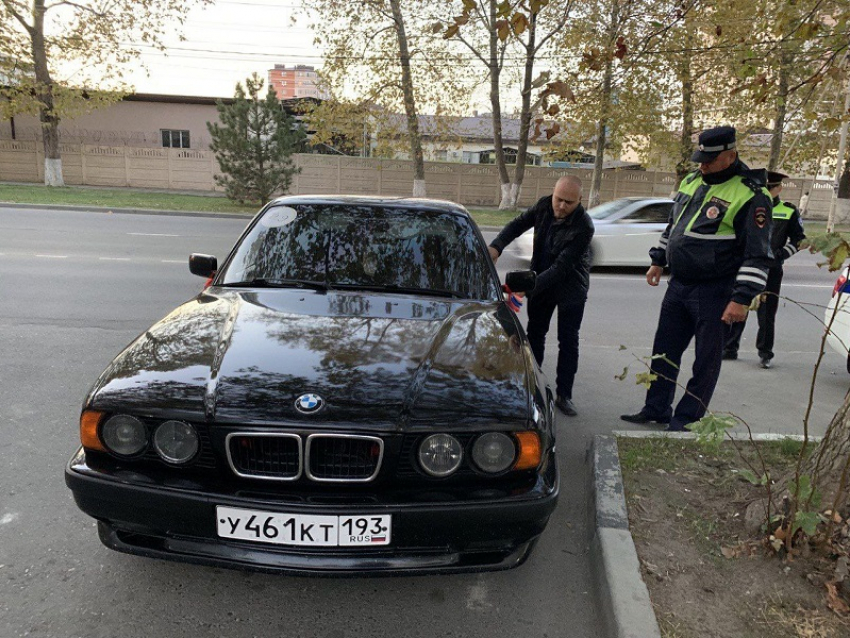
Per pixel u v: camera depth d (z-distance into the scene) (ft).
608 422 14.49
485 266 11.37
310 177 88.63
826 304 30.89
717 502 9.93
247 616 7.62
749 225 11.90
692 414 13.32
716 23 14.90
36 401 13.74
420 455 7.00
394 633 7.48
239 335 8.47
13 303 22.61
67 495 10.05
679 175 70.28
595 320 25.09
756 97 13.23
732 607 7.61
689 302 13.08
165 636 7.21
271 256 11.16
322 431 6.84
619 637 7.09
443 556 7.18
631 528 9.17
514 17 9.11
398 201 12.55
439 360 8.07
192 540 7.04
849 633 7.21
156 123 94.73
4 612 7.42
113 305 23.07
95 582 8.05
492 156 126.31
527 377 8.14
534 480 7.36
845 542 8.22
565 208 13.74
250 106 68.18
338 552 6.89
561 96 8.96
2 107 73.15
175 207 63.31
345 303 9.81
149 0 72.13
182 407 7.03
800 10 13.71
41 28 72.54
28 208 56.49
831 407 16.22
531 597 8.27
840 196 84.94
